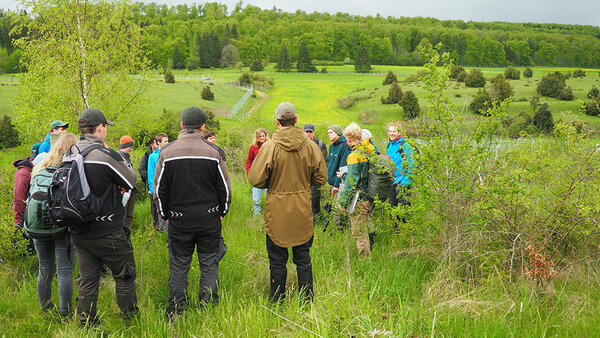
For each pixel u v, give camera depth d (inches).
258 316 124.3
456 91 2677.2
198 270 168.1
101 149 126.8
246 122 517.3
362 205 182.4
